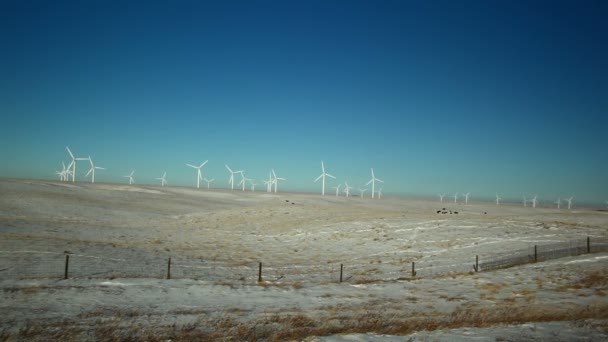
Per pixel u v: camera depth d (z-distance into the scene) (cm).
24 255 2841
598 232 4453
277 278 2664
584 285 2145
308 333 1387
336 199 14750
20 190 7869
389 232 4819
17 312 1597
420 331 1412
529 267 2708
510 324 1496
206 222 6316
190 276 2611
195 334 1370
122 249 3534
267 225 5959
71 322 1495
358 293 2148
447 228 4875
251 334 1371
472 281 2398
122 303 1827
